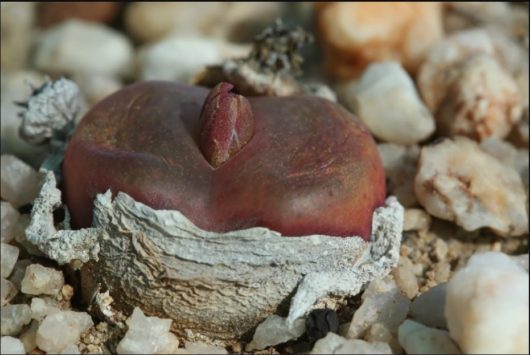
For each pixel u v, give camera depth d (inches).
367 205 5.5
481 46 6.8
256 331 5.4
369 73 6.7
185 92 5.7
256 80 6.3
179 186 5.3
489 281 5.1
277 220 5.3
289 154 5.4
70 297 5.7
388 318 5.5
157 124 5.5
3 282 5.7
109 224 5.3
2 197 6.1
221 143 5.4
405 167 6.4
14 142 6.5
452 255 6.1
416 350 5.3
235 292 5.4
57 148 6.0
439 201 6.1
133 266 5.4
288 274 5.4
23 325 5.6
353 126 5.6
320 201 5.3
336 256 5.4
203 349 5.4
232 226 5.3
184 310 5.4
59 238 5.4
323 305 5.5
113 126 5.5
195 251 5.3
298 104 5.6
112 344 5.5
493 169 6.2
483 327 5.1
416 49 7.0
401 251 6.1
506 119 6.6
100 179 5.4
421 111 6.5
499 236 6.2
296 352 5.5
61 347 5.5
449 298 5.2
